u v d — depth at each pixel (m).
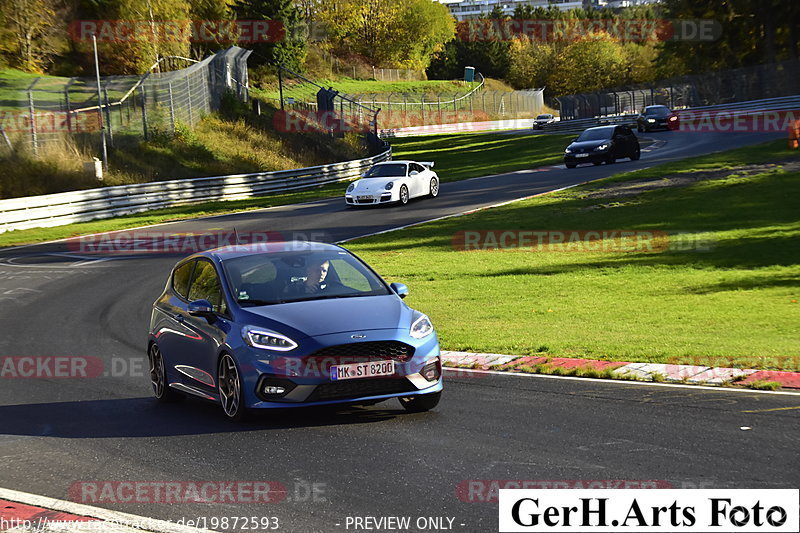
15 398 12.35
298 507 7.18
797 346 13.53
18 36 69.06
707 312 17.53
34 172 48.72
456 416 10.19
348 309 10.43
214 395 10.73
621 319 17.08
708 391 10.77
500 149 77.00
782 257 24.94
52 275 26.77
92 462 8.85
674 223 32.00
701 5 110.12
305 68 139.25
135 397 12.36
